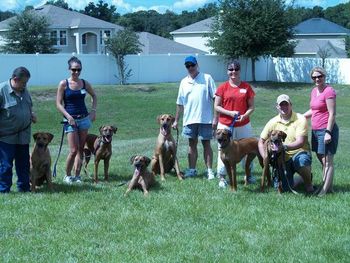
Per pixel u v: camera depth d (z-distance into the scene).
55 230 5.61
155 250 4.97
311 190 7.46
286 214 6.20
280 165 7.31
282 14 37.66
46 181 8.17
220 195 7.25
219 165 7.89
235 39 37.53
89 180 8.61
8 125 7.29
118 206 6.63
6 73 31.59
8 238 5.31
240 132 8.08
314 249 4.93
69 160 8.18
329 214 6.18
